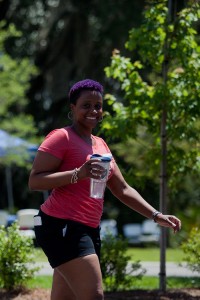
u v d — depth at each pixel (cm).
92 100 866
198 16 1514
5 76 3039
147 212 898
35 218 859
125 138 1575
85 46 4291
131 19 4172
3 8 4338
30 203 4862
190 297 1495
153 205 2061
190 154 1591
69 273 825
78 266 816
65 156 850
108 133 1575
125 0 4197
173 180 1653
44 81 4566
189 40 1511
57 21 4381
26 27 4566
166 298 1477
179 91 1500
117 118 1562
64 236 830
